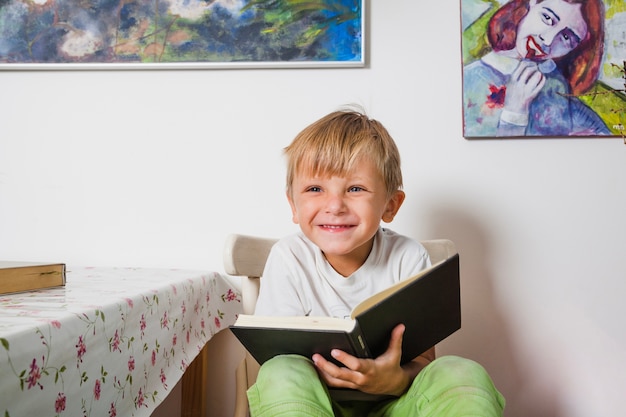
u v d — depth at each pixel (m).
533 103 1.29
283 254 0.98
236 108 1.35
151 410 0.79
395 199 1.02
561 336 1.29
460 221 1.31
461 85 1.32
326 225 0.91
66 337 0.56
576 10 1.30
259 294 0.98
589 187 1.30
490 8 1.31
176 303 0.97
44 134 1.37
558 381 1.29
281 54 1.32
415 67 1.33
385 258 0.98
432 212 1.32
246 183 1.35
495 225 1.31
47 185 1.37
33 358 0.50
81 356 0.59
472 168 1.32
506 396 1.30
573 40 1.30
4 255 1.36
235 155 1.35
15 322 0.53
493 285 1.31
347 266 0.98
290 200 1.02
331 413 0.69
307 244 1.00
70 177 1.37
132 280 1.02
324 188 0.91
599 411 1.28
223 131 1.35
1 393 0.45
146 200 1.36
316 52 1.32
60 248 1.36
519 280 1.30
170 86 1.36
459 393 0.67
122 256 1.36
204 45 1.33
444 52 1.33
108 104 1.37
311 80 1.34
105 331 0.66
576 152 1.30
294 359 0.75
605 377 1.28
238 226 1.34
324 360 0.75
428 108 1.32
